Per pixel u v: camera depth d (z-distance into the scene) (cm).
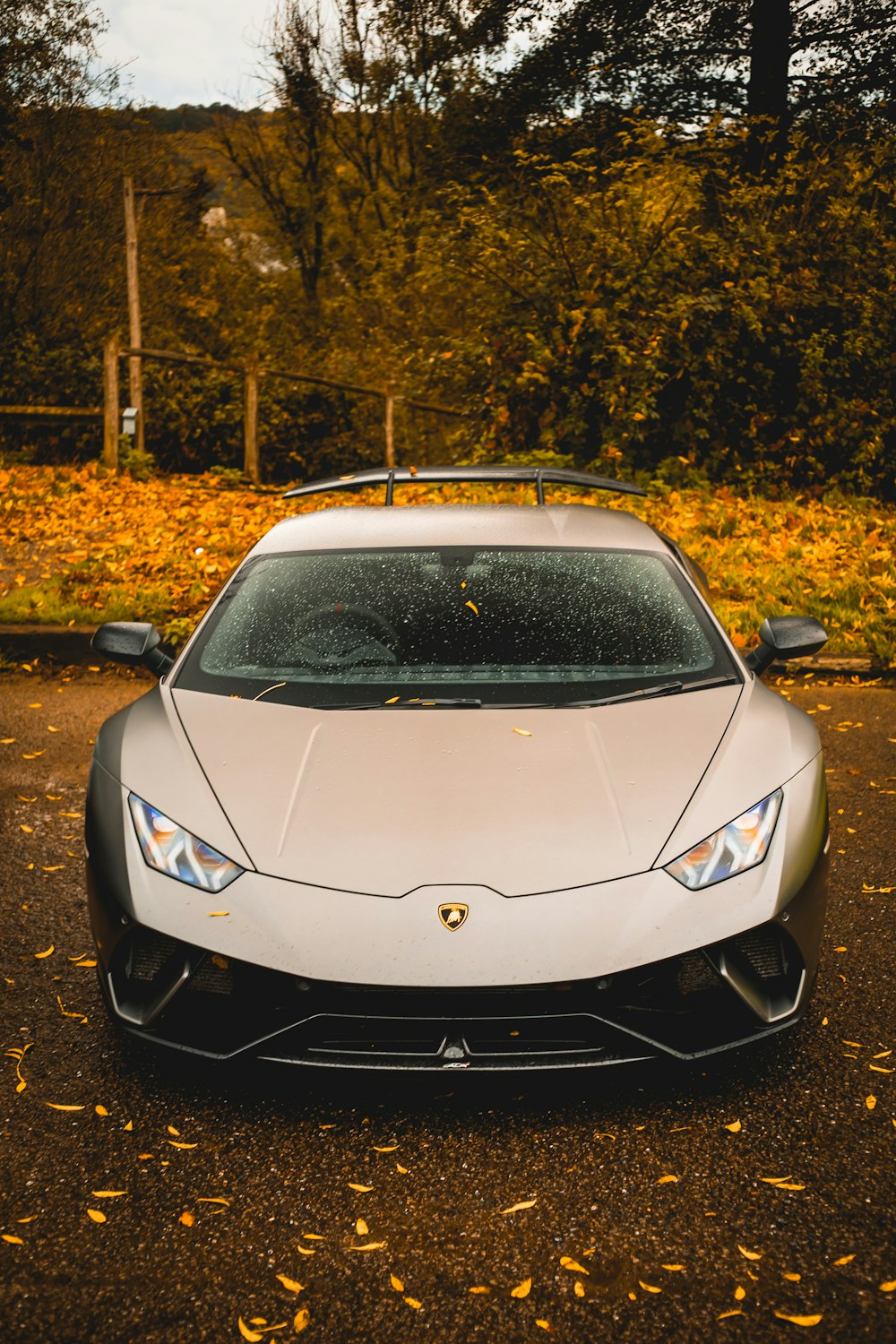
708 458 1259
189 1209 234
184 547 931
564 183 1262
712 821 266
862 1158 247
